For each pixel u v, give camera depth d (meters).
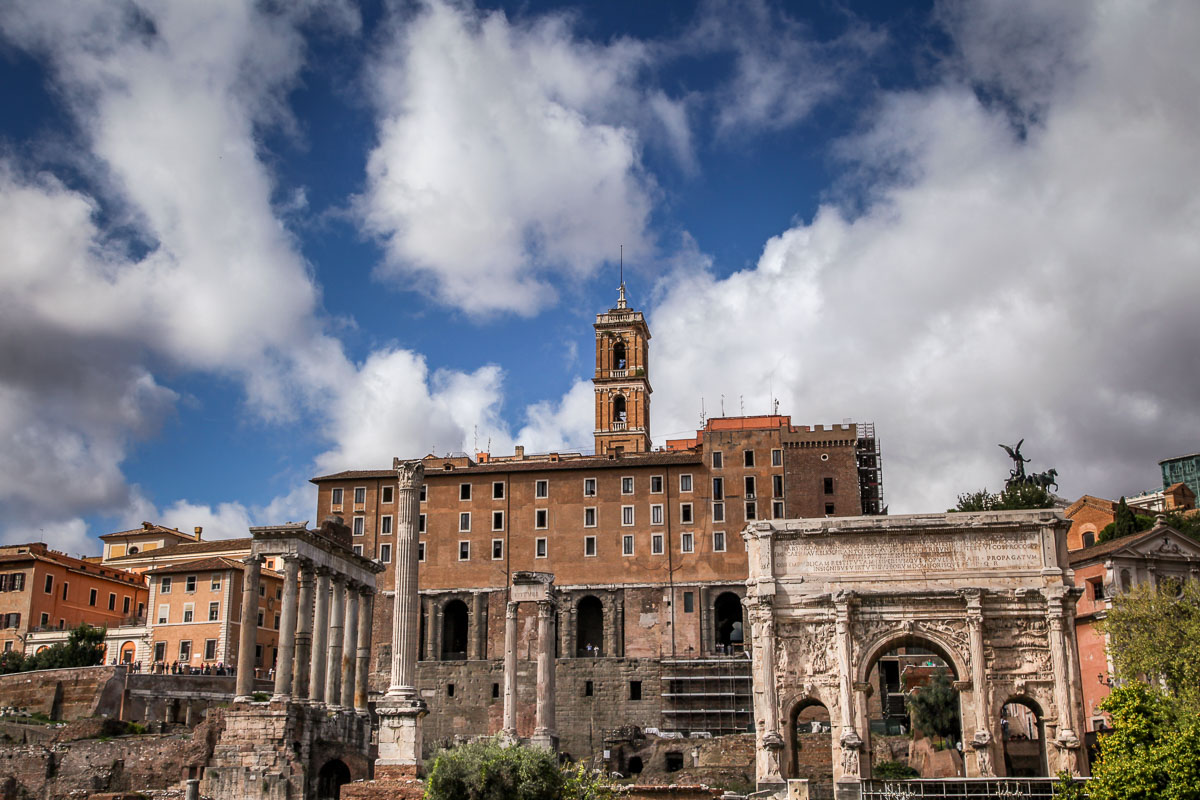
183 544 159.88
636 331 193.12
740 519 144.38
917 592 82.00
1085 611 98.88
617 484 147.62
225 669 118.94
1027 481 141.25
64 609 139.50
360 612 105.88
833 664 82.12
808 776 102.44
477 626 143.88
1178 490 150.25
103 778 90.12
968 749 79.62
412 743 73.31
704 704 134.38
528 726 137.62
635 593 142.75
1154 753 55.31
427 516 149.25
